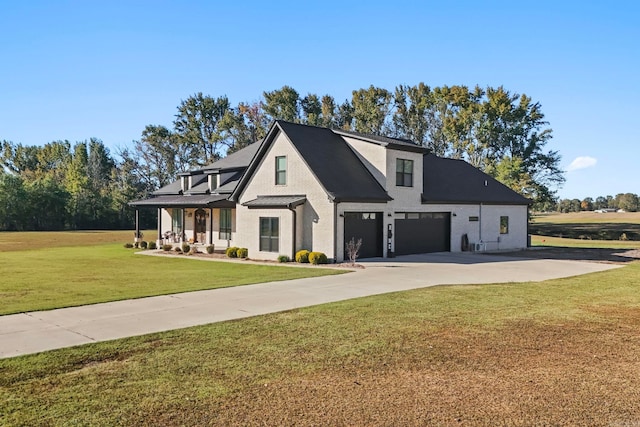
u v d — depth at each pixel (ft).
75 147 269.44
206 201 87.35
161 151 215.92
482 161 177.78
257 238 77.05
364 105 201.77
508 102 170.71
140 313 34.37
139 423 16.60
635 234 149.89
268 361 23.24
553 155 176.35
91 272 59.72
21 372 21.59
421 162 83.05
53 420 16.75
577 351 25.00
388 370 22.00
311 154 73.56
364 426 16.48
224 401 18.45
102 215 220.23
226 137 209.67
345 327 29.94
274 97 208.64
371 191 74.23
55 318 32.71
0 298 40.42
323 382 20.48
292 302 38.65
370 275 55.77
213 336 27.81
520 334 28.30
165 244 96.02
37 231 195.52
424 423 16.71
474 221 93.04
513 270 61.77
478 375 21.42
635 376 21.31
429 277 54.29
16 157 294.87
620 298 40.52
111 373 21.54
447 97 185.06
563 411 17.71
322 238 70.08
